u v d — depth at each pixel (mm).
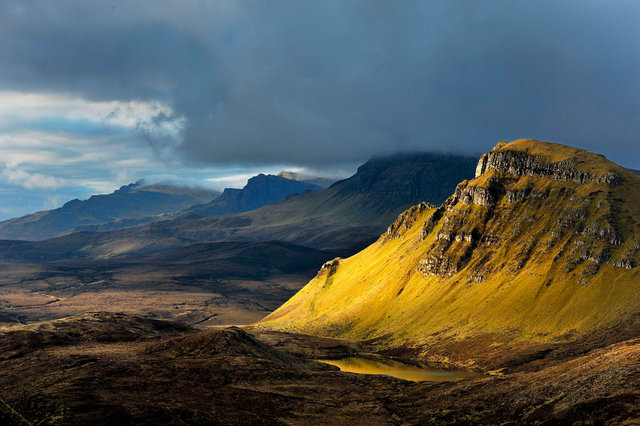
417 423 143375
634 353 132625
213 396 162625
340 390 183000
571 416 111312
